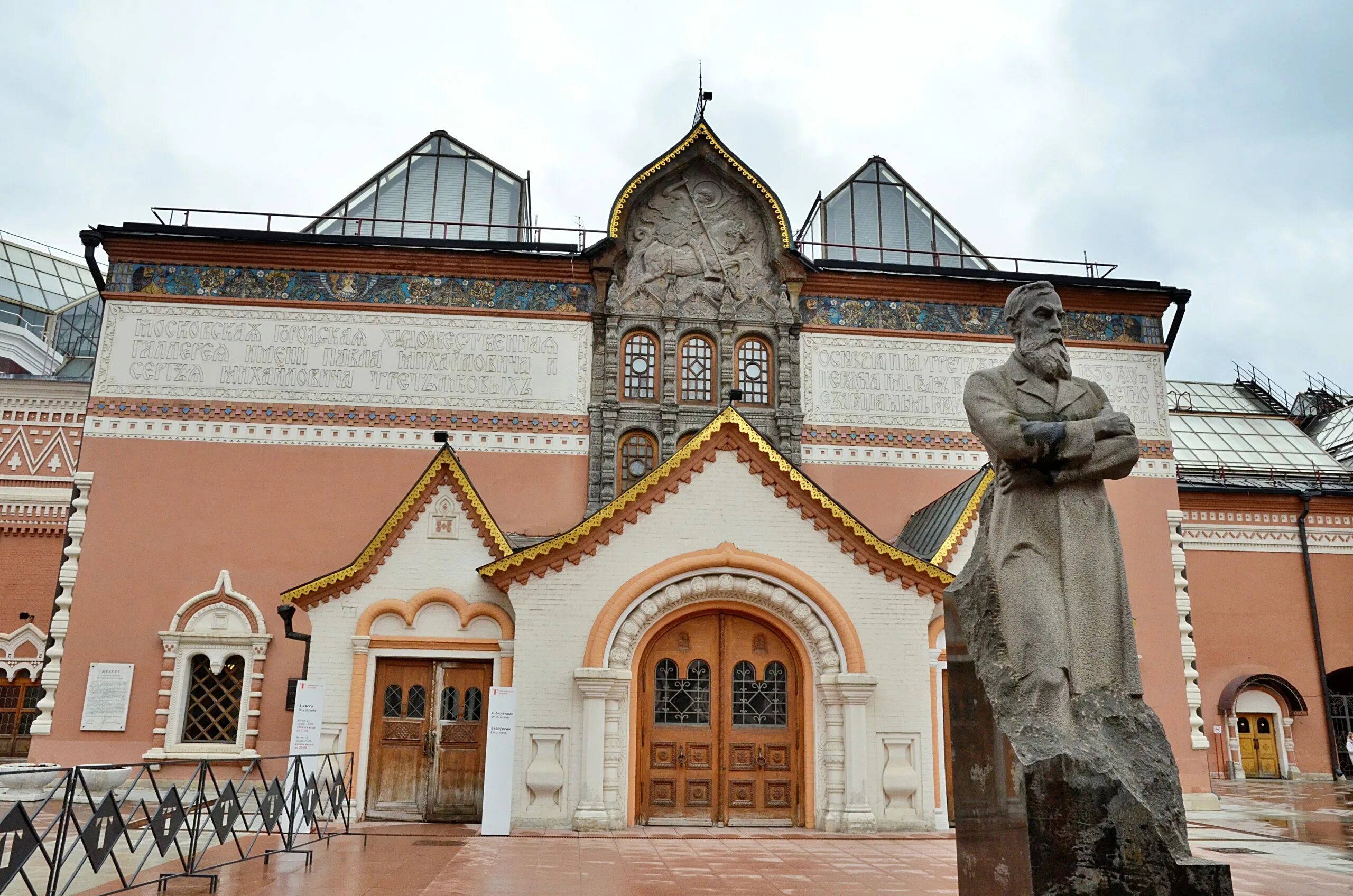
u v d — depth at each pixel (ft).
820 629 59.41
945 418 86.53
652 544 60.13
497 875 41.78
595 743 56.65
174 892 37.58
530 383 83.46
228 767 73.20
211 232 82.64
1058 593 23.85
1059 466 24.25
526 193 99.09
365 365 82.38
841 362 86.63
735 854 48.57
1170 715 82.64
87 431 78.89
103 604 75.82
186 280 82.74
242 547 77.71
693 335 86.38
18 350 144.56
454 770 59.98
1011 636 23.86
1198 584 114.93
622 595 58.80
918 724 59.16
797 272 86.79
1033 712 22.90
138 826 55.83
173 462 78.95
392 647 60.75
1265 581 115.85
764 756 59.52
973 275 88.94
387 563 62.08
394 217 94.84
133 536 77.20
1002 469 25.39
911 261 99.45
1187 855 21.83
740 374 85.76
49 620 108.88
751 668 60.70
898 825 57.36
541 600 58.95
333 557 78.28
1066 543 24.07
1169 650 83.97
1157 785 22.34
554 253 85.61
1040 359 26.07
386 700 60.90
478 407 82.48
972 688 24.90
